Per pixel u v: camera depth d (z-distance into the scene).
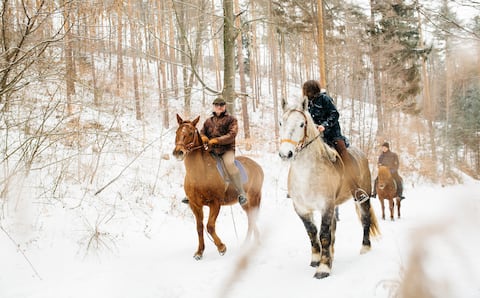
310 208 5.01
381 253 5.45
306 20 16.80
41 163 7.53
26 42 5.67
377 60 16.17
